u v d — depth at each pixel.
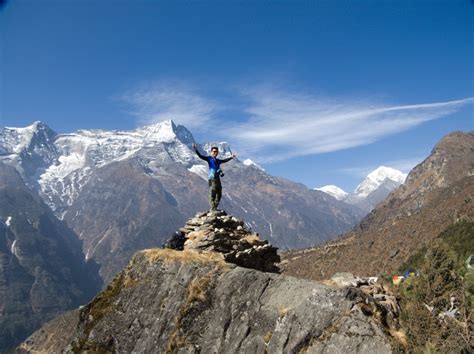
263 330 16.31
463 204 148.62
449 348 12.99
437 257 16.06
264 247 23.03
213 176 24.55
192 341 18.00
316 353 14.68
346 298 15.23
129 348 19.84
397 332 14.54
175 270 20.48
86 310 22.14
